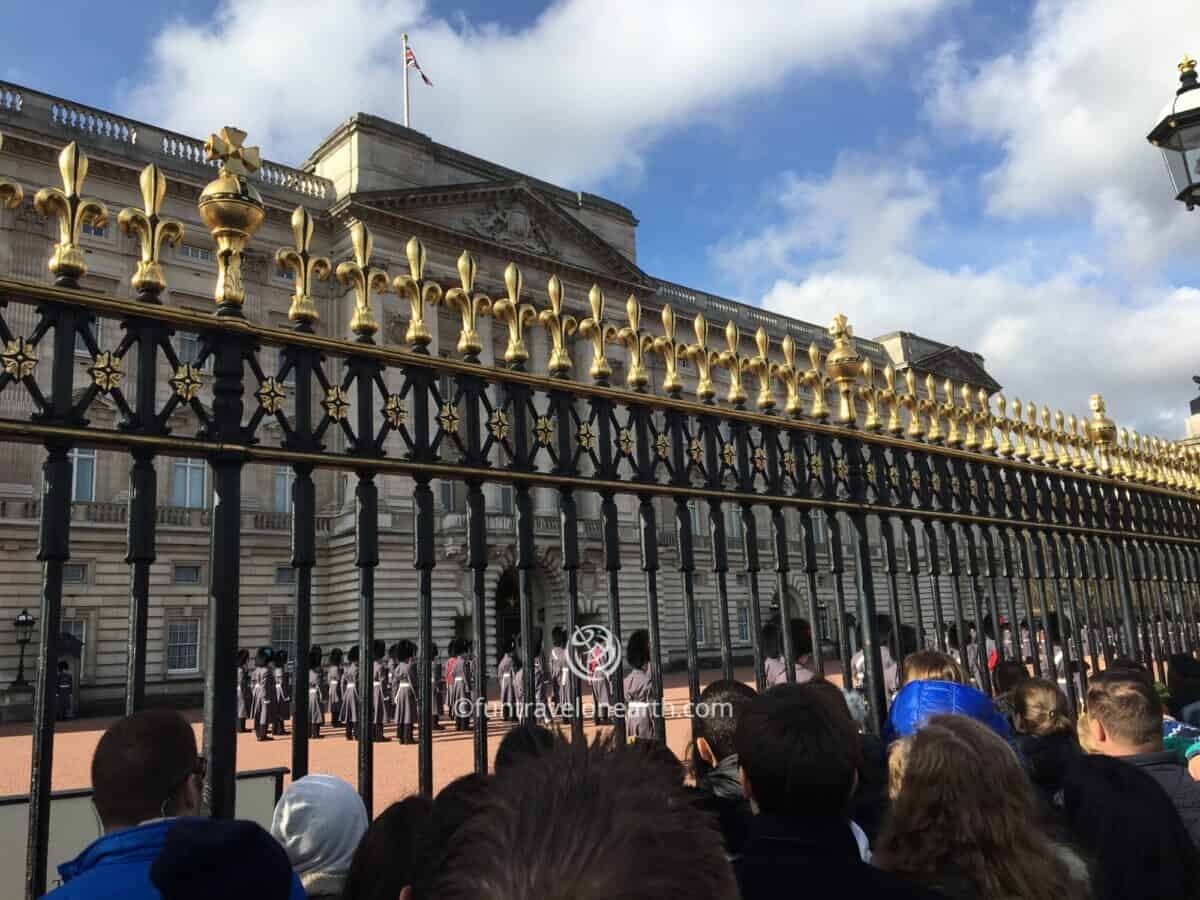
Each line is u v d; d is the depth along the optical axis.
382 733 19.95
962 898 2.33
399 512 29.56
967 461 7.32
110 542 28.45
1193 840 3.44
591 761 1.05
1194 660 7.16
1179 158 7.73
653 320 25.14
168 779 2.55
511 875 0.88
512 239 29.98
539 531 31.59
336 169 31.64
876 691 5.94
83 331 3.54
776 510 5.75
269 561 30.61
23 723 24.03
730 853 3.15
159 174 3.87
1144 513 9.47
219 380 3.83
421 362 4.36
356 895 2.47
